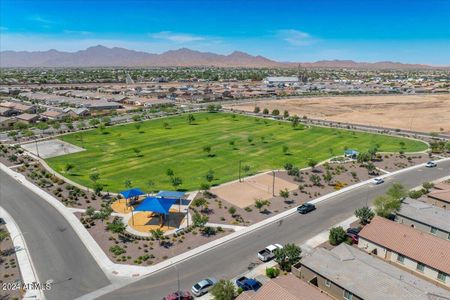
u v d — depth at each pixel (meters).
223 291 37.38
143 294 40.84
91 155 99.88
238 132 130.50
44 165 90.56
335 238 51.38
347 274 39.41
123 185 76.94
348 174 84.19
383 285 37.12
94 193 71.38
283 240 53.25
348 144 112.88
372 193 72.38
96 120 140.88
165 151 104.56
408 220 56.28
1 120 143.50
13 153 100.69
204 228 56.28
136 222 58.91
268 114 169.12
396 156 99.25
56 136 121.81
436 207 58.19
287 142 115.81
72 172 85.25
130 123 145.25
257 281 41.72
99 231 55.91
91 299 39.94
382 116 169.00
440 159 96.88
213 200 68.50
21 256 48.84
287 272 44.88
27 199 68.62
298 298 34.12
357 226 57.44
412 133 130.75
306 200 68.75
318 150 106.25
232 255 49.06
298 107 198.00
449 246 44.44
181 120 153.00
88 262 47.25
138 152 101.31
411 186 76.38
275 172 85.44
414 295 35.34
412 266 45.03
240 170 86.94
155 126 140.38
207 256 48.84
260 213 62.72
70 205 65.69
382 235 48.81
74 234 54.94
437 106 197.88
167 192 65.00
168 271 45.34
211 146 110.38
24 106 170.38
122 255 48.84
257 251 50.12
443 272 41.75
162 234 53.12
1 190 73.31
